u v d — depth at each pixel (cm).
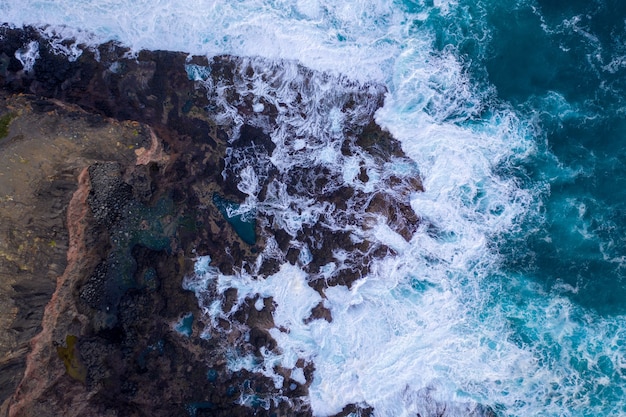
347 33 1922
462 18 1931
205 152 1905
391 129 1941
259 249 1933
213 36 1891
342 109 1938
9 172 1599
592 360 1941
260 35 1898
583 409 1941
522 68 1939
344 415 1933
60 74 1834
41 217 1669
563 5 1934
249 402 1908
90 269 1834
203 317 1891
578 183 1941
